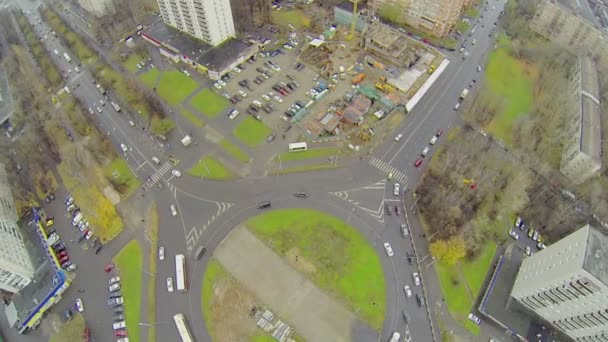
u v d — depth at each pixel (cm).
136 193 14700
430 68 18888
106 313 12044
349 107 16800
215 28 18750
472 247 12862
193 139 16238
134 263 12988
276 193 14512
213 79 18525
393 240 13312
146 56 19875
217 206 14250
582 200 14238
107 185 14900
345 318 11775
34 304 11962
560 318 10981
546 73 18800
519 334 11400
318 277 12525
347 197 14350
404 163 15375
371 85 18225
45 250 13050
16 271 11850
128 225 13875
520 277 11919
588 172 14388
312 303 12050
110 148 15975
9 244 12419
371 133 16150
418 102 17538
